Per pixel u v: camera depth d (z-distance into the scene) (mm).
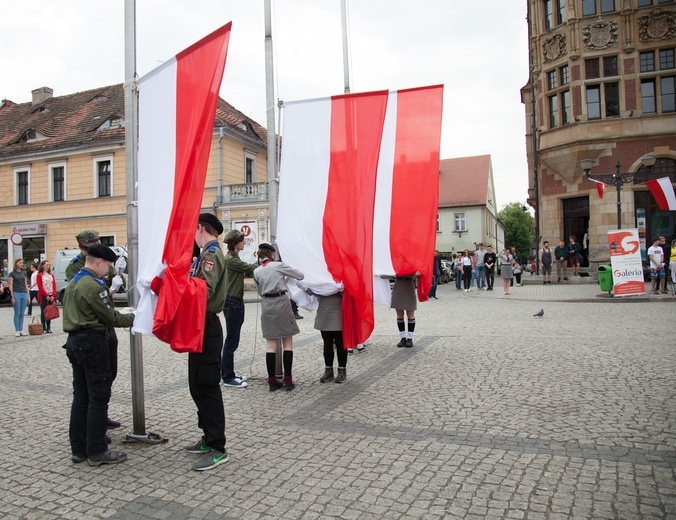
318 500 3490
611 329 10125
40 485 3871
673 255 16375
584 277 23031
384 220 8461
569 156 24156
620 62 23453
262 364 8008
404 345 8984
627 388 5863
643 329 9969
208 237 4469
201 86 4273
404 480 3736
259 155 30844
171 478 3926
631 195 23219
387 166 8406
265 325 6336
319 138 7098
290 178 7133
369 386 6449
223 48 4262
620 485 3543
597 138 23484
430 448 4324
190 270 4332
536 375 6602
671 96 23266
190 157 4141
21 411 5840
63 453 4523
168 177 4367
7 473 4113
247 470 4020
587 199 24516
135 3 4730
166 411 5664
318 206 6965
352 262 6633
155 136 4504
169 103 4438
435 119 8227
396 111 8375
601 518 3131
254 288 24188
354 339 6668
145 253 4473
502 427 4766
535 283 24406
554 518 3148
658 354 7531
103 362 4227
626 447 4195
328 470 3961
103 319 4188
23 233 30672
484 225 53875
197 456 4352
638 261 15914
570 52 23906
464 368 7160
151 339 10664
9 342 11430
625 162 23391
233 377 6660
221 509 3418
